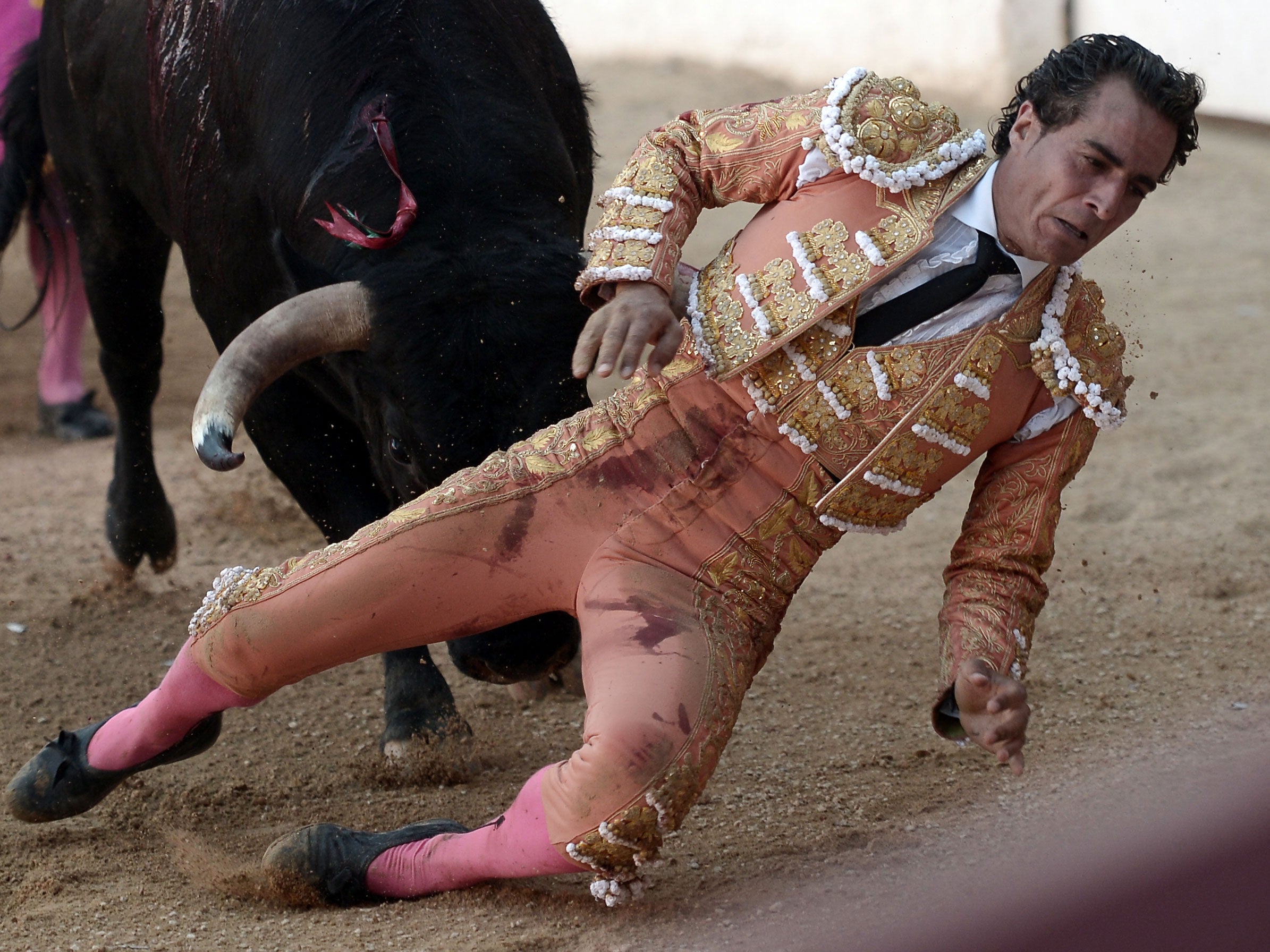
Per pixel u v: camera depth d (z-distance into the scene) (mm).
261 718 9133
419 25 7973
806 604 11523
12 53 14203
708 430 5625
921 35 35094
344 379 7500
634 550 5605
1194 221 26016
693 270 6023
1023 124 5328
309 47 7988
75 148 11062
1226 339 19375
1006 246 5410
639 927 5859
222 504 13969
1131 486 14062
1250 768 1702
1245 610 10750
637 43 39281
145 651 10352
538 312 6594
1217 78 31812
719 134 5734
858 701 9375
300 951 5715
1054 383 5504
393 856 6273
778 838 7055
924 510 14172
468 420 6441
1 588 11609
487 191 7289
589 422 5777
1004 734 5184
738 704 5570
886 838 6926
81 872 6801
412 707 8305
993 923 1689
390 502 7973
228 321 9117
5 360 19859
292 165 7844
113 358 11570
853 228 5457
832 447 5527
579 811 5371
